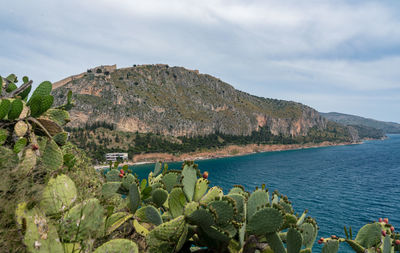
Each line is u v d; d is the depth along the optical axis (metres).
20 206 1.52
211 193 2.40
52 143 2.60
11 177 1.77
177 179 2.82
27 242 1.45
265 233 2.05
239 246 1.97
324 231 41.69
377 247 2.65
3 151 1.98
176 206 2.34
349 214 50.56
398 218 47.19
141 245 2.25
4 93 3.08
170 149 191.25
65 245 1.76
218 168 133.00
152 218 2.31
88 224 1.92
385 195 65.44
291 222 2.18
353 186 77.75
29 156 2.06
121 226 2.36
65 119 3.05
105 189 2.82
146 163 163.88
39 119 2.77
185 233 2.04
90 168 3.78
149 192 2.57
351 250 32.25
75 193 2.00
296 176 100.00
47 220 1.68
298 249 1.96
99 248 1.79
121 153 157.75
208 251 2.22
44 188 1.85
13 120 2.48
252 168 129.00
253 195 2.25
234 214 1.96
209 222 1.95
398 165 122.12
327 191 71.88
